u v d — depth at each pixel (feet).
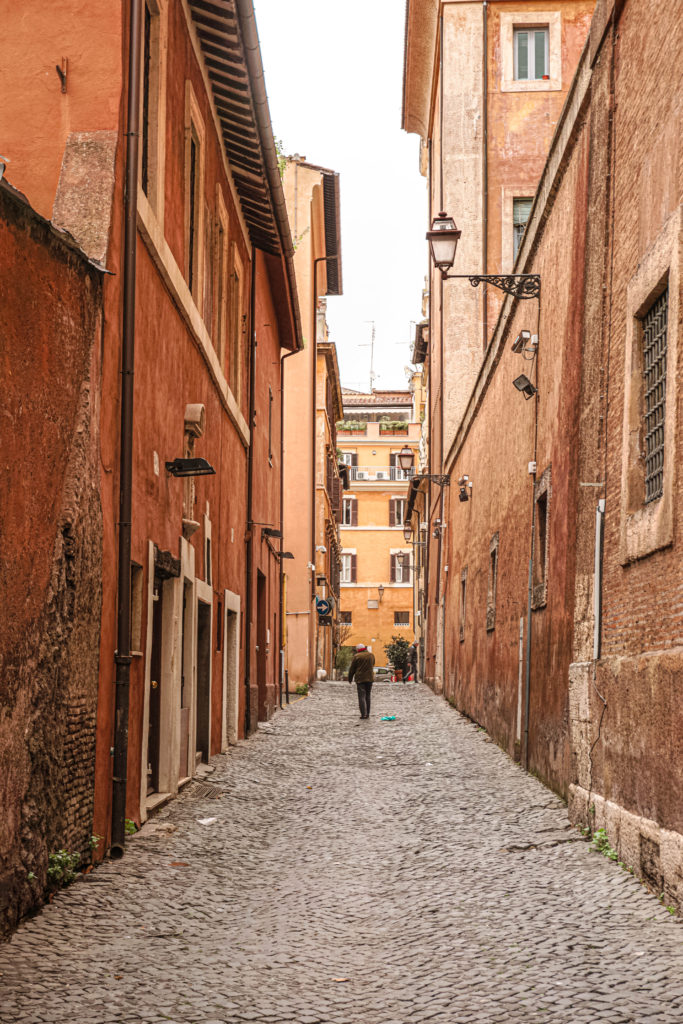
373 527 229.45
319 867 29.68
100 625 27.84
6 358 21.04
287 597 114.83
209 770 46.52
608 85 32.83
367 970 20.43
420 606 168.76
